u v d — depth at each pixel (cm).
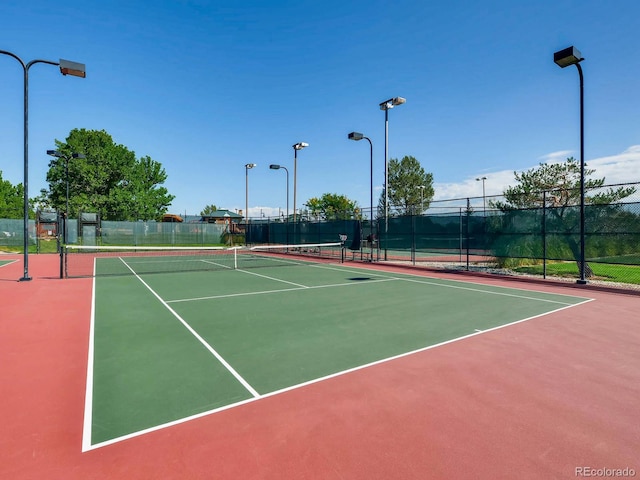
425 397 407
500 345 588
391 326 702
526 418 363
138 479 273
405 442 321
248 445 316
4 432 336
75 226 3281
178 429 341
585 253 1305
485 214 1656
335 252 2509
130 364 504
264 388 428
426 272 1639
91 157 4556
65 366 498
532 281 1329
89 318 766
